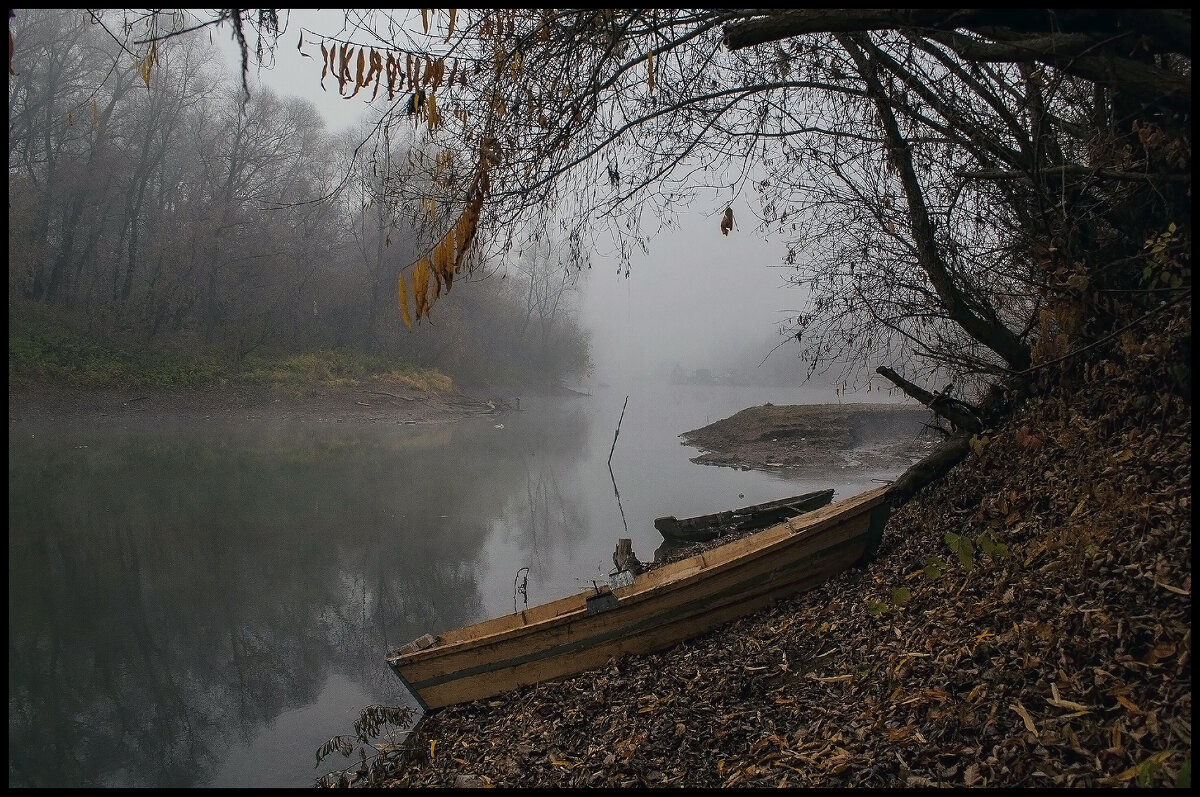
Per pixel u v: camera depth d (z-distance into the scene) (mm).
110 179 38250
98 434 26922
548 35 5215
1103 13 3768
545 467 24016
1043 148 6582
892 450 25375
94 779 6273
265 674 8492
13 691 7977
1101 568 4508
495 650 6676
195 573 12234
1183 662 3578
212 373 36062
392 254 47438
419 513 16938
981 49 4051
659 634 6852
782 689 5277
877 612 5320
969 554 4918
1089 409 6258
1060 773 3404
